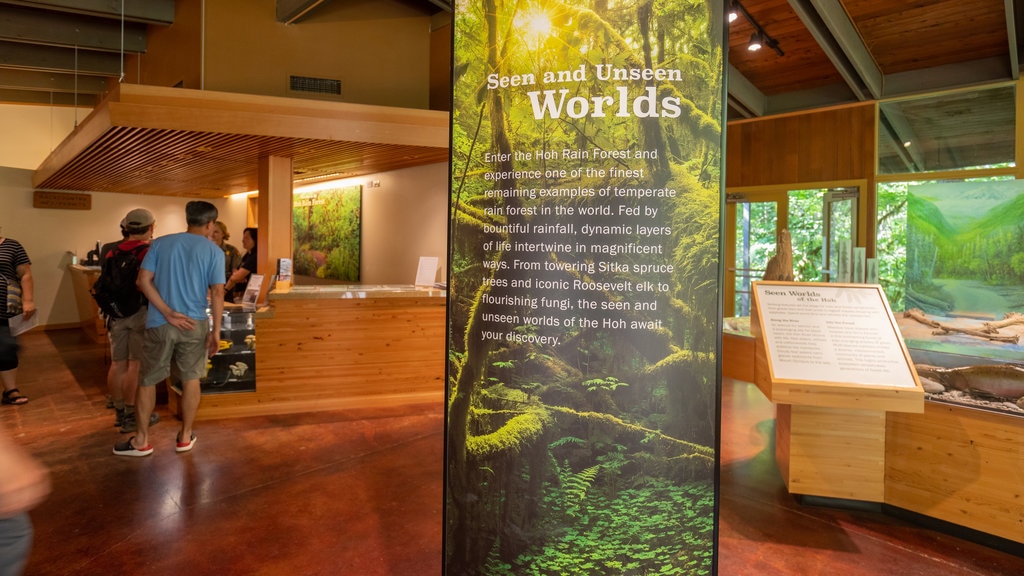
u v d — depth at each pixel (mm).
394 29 6680
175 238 3717
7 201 9258
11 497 1113
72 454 3832
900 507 3045
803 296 3137
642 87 1630
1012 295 2949
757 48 5789
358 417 4824
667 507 1691
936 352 3096
